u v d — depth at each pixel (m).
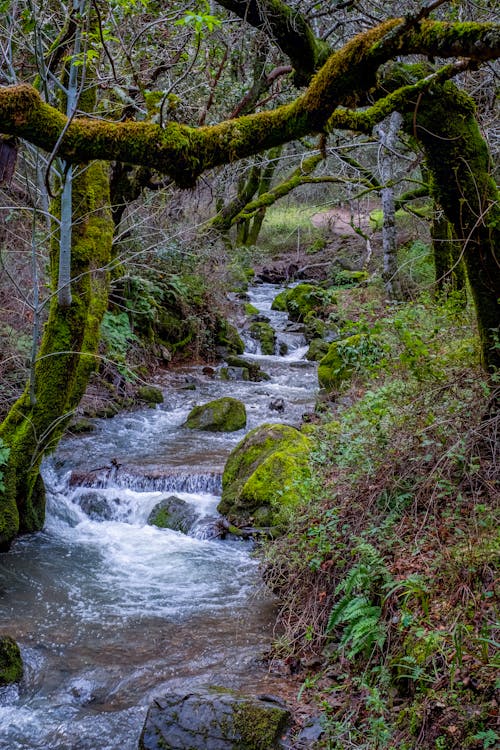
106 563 6.85
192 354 14.84
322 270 23.28
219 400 11.20
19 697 4.69
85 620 5.67
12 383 9.03
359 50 3.83
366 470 5.78
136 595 6.14
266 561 6.41
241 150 4.03
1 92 3.69
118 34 7.30
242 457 8.27
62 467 9.03
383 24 3.88
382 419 6.27
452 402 5.62
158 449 9.84
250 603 5.90
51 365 6.80
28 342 9.23
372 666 4.34
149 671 4.93
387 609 4.49
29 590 6.17
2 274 9.43
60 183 6.38
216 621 5.63
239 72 10.51
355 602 4.57
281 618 5.52
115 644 5.30
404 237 19.67
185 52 7.84
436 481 5.14
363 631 4.35
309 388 13.27
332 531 5.54
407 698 3.93
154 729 4.12
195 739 4.01
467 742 3.32
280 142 4.10
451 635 3.93
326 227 26.48
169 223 12.63
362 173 10.95
